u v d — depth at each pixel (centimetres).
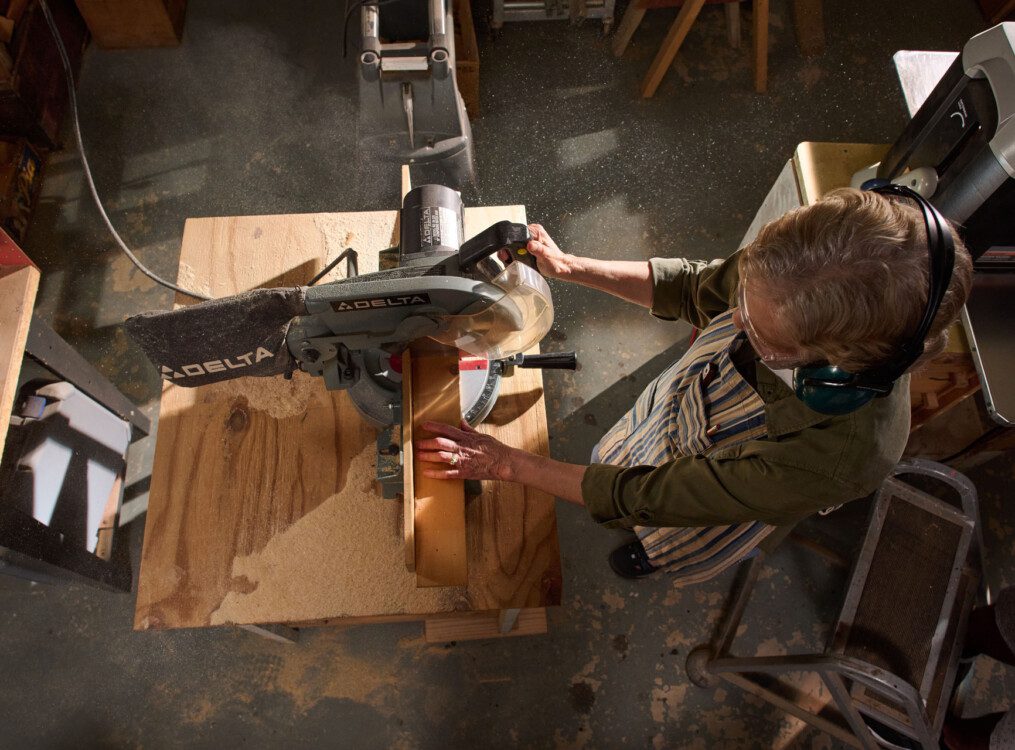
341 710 213
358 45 297
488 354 130
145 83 291
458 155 215
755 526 140
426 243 128
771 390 104
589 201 279
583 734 213
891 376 79
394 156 214
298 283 154
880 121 293
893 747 184
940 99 148
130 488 236
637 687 218
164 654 217
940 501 185
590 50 304
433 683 217
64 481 196
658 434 141
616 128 291
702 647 220
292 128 286
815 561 233
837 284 74
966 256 77
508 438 142
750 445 105
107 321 255
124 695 212
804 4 304
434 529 120
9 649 215
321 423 140
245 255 157
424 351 128
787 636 225
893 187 80
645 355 258
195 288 154
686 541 150
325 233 159
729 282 124
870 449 96
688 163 286
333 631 220
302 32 302
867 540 183
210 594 128
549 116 293
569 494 125
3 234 144
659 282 139
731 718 216
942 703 174
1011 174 132
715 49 304
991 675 217
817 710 215
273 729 211
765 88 297
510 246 104
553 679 218
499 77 299
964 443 245
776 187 206
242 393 141
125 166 279
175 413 139
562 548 233
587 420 250
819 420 96
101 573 200
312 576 129
